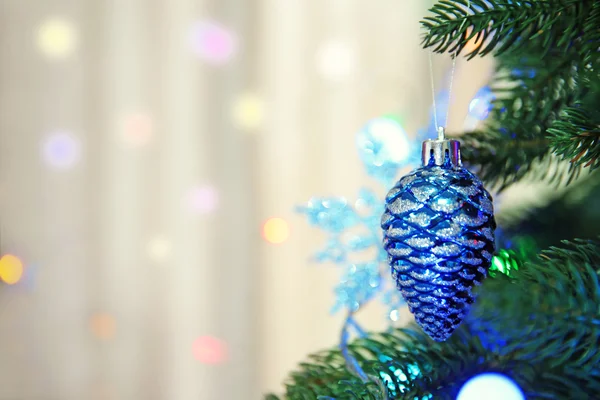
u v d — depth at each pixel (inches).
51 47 42.2
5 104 42.1
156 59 43.4
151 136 43.7
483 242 18.6
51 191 43.0
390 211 19.0
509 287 21.9
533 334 20.1
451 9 20.2
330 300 44.4
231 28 43.5
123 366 44.2
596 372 19.4
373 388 20.3
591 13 19.7
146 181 43.9
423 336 21.9
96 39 42.8
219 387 44.9
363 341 23.4
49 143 42.6
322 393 21.0
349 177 43.7
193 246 44.4
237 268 44.6
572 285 19.7
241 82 43.8
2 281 42.5
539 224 25.8
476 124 25.6
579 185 26.2
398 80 43.1
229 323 44.8
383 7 43.3
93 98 43.0
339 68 43.6
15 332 43.0
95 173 43.4
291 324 45.2
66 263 43.4
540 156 22.3
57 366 43.5
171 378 44.6
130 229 43.9
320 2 43.5
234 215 44.5
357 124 43.6
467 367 20.7
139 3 43.0
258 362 45.2
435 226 18.5
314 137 44.1
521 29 20.1
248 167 44.3
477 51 20.4
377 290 24.0
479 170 22.5
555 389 20.0
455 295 18.7
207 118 43.9
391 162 24.7
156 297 44.4
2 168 42.3
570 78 21.8
